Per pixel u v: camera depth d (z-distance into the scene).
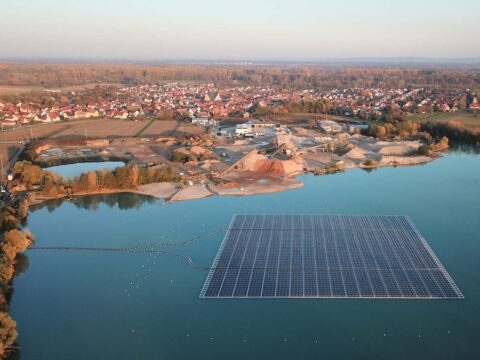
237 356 78.06
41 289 100.12
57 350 80.38
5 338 78.88
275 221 134.62
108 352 79.56
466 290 95.69
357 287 96.69
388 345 79.88
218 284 99.31
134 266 109.62
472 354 77.56
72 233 130.00
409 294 93.88
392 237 121.50
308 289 96.38
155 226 133.62
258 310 90.06
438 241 119.56
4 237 119.00
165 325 86.56
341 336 82.31
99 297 96.62
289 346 80.06
